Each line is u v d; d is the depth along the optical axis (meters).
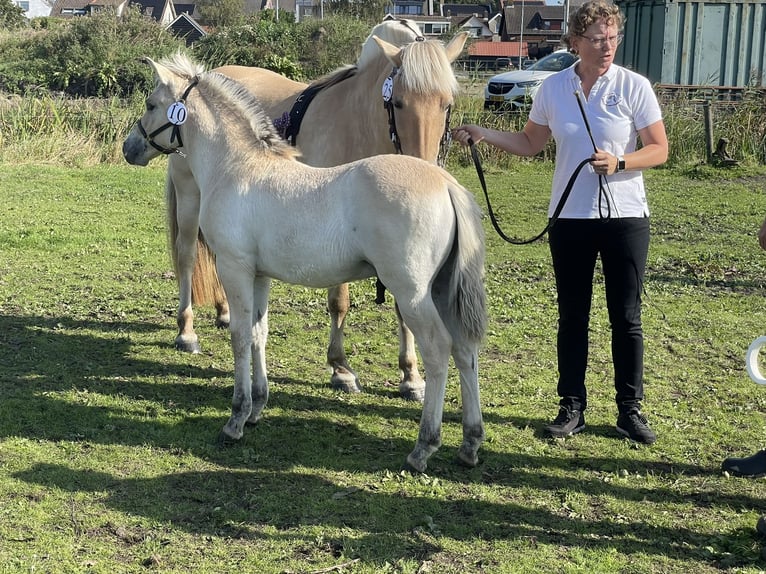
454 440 4.48
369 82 4.98
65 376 5.28
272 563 3.24
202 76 4.48
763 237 3.87
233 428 4.34
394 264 3.73
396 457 4.25
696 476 4.09
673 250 8.87
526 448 4.36
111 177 12.87
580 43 4.11
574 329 4.49
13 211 10.21
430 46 4.50
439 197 3.72
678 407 4.93
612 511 3.73
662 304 7.02
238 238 4.12
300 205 3.93
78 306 6.83
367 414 4.82
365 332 6.38
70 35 25.30
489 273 8.11
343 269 3.94
